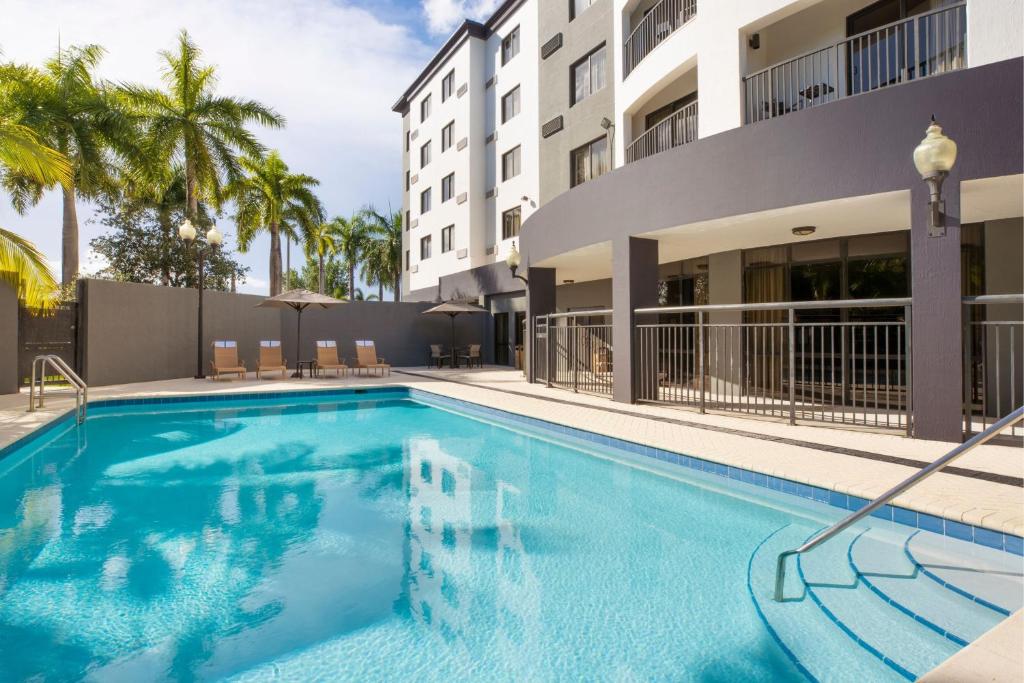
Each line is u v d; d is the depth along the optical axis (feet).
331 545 13.74
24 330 39.17
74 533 14.55
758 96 32.94
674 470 19.72
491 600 10.88
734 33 30.55
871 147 21.30
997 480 15.03
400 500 17.39
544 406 31.22
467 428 29.71
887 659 8.70
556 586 11.47
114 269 75.20
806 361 33.04
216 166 70.59
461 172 73.92
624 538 14.11
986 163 18.98
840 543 13.20
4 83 55.88
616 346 31.91
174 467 21.56
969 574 11.20
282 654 9.01
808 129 22.91
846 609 10.20
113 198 66.95
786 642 9.29
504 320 67.92
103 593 11.15
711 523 15.14
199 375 47.57
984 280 26.37
